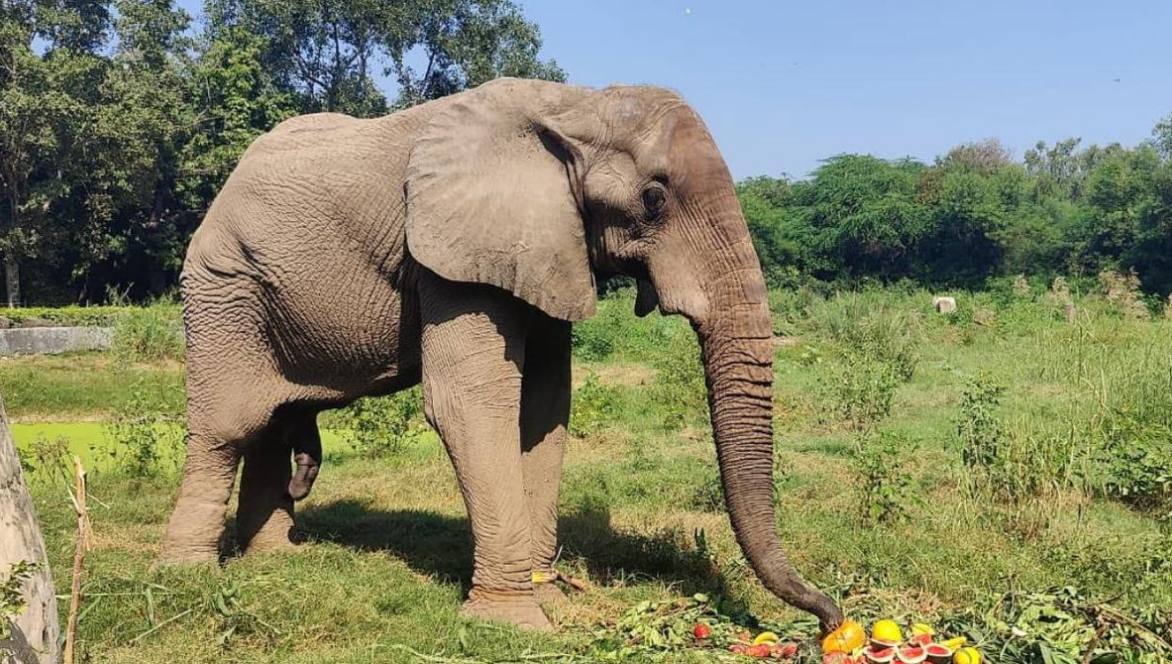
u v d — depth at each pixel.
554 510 6.02
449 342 5.32
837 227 51.44
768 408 4.79
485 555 5.29
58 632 3.34
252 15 39.66
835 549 6.68
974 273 50.72
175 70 37.44
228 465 6.18
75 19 36.81
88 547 6.28
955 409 13.77
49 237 35.31
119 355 19.30
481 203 5.20
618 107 5.11
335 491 9.10
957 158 71.75
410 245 5.29
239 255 5.98
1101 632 4.59
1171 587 6.11
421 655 4.66
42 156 34.00
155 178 35.88
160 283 40.12
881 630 4.33
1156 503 8.61
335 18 38.91
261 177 5.94
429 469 9.88
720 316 4.82
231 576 5.47
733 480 4.75
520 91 5.38
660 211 4.94
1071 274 49.41
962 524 7.62
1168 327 16.52
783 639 4.89
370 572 6.03
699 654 4.54
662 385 15.08
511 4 39.94
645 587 5.93
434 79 41.22
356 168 5.75
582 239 5.24
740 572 6.13
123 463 9.98
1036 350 17.19
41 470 9.18
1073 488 8.66
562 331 5.91
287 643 4.84
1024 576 6.23
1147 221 47.75
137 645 4.72
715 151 4.98
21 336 20.17
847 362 15.43
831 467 10.02
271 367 6.17
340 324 5.87
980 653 4.33
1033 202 61.25
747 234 4.90
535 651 4.79
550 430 6.00
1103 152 108.69
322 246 5.78
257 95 39.88
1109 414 10.40
